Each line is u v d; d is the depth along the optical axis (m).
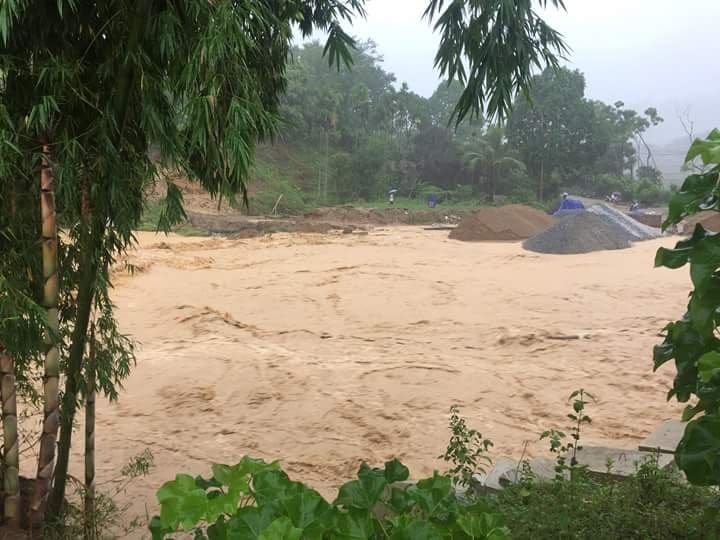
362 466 1.71
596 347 11.91
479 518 1.51
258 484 1.49
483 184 77.06
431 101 91.75
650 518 3.23
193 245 28.94
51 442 4.26
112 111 4.19
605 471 4.43
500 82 4.80
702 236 2.22
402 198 76.56
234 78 4.02
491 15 4.56
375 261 24.28
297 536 1.27
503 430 8.11
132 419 8.66
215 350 11.91
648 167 85.69
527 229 33.03
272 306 16.38
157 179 4.55
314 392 9.60
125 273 19.78
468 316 15.17
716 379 2.05
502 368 10.79
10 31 3.84
